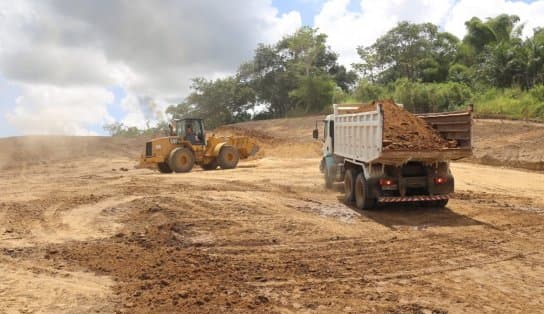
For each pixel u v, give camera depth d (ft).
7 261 26.53
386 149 36.09
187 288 21.80
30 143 137.90
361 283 22.89
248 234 32.24
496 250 28.53
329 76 191.42
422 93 122.62
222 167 79.25
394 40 172.35
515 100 110.11
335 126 49.26
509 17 155.22
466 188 52.19
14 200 47.16
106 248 28.96
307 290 21.88
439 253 28.02
